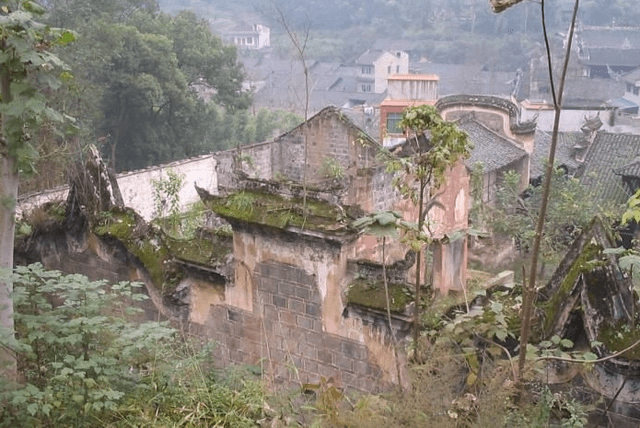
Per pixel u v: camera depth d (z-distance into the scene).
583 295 7.00
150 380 7.77
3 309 7.22
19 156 7.12
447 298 8.59
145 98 34.94
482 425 6.32
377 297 8.38
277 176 21.12
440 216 20.08
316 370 9.19
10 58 6.77
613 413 6.87
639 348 6.60
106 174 10.85
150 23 38.00
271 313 9.41
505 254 21.80
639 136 32.03
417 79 33.84
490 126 30.77
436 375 7.11
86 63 31.89
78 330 7.34
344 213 8.70
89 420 7.09
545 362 6.98
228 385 8.12
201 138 40.19
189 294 10.07
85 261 10.87
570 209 20.38
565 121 41.47
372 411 6.96
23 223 10.80
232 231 9.55
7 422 6.87
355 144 24.86
